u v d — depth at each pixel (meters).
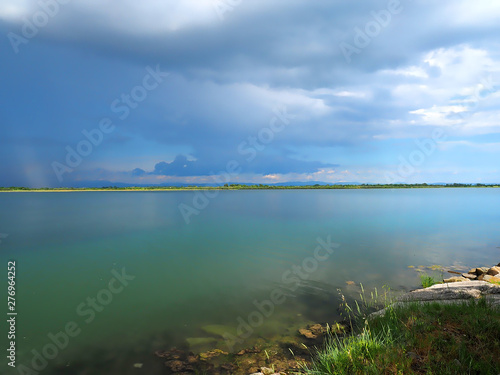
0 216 55.19
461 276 17.59
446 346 6.54
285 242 29.33
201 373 8.12
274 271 19.42
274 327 11.06
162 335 10.70
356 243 28.67
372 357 6.58
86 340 10.34
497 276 16.06
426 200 108.00
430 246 27.09
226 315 12.47
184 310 13.09
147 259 22.97
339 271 19.02
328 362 7.04
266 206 79.69
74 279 18.08
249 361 8.67
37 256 24.36
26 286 16.81
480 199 114.94
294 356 8.78
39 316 12.56
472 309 8.45
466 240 30.05
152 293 15.40
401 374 5.65
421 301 11.27
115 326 11.49
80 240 31.27
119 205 85.69
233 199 116.31
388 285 16.05
